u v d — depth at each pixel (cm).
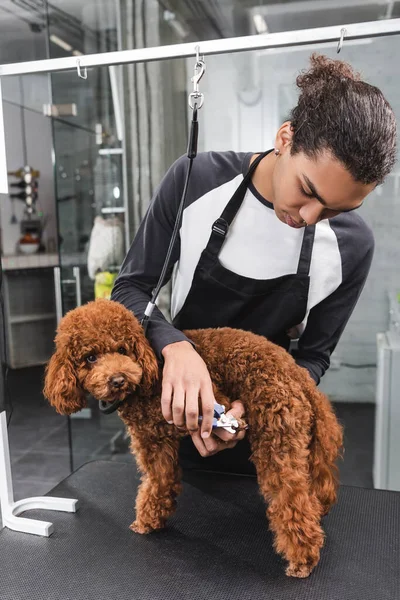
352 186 58
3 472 86
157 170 198
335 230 85
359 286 90
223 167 85
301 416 67
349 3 194
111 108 197
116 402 72
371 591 64
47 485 200
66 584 67
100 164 203
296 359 92
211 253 85
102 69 192
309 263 84
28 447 237
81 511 86
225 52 79
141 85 193
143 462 76
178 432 73
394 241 240
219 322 90
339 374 254
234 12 199
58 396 68
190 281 88
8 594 65
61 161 197
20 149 373
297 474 66
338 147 55
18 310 347
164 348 71
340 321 92
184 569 69
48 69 87
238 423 65
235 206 83
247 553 73
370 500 88
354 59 219
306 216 63
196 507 86
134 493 93
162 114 196
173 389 65
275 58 228
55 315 359
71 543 77
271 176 79
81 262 206
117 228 204
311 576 67
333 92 58
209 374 70
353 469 207
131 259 90
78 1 199
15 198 375
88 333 67
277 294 87
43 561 72
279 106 232
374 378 251
